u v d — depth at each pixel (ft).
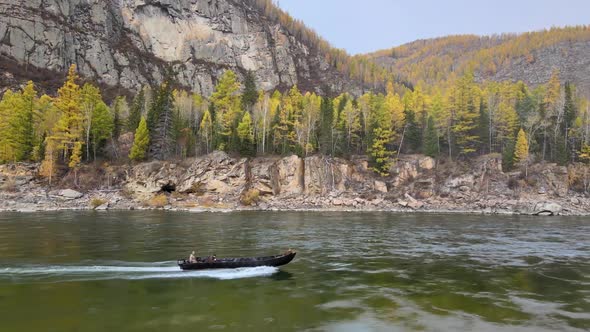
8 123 263.49
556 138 326.65
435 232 142.51
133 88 490.08
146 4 567.18
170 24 578.25
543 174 290.35
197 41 594.65
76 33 479.00
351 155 320.91
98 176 266.98
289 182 283.38
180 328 46.06
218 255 94.53
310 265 84.43
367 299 59.31
